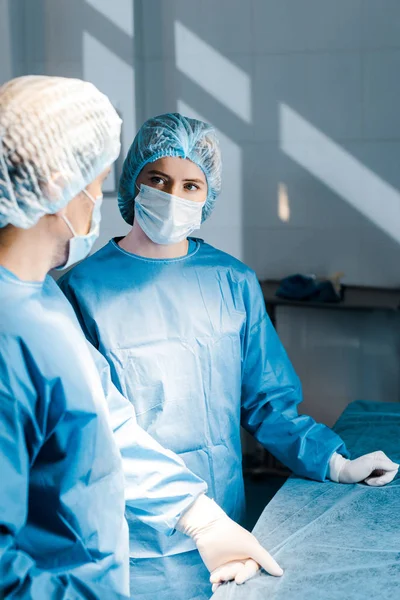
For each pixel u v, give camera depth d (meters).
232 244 3.94
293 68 3.71
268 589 1.33
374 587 1.32
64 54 3.84
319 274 3.85
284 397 1.91
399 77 3.58
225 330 1.86
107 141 1.22
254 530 1.55
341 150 3.72
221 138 3.86
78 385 1.23
